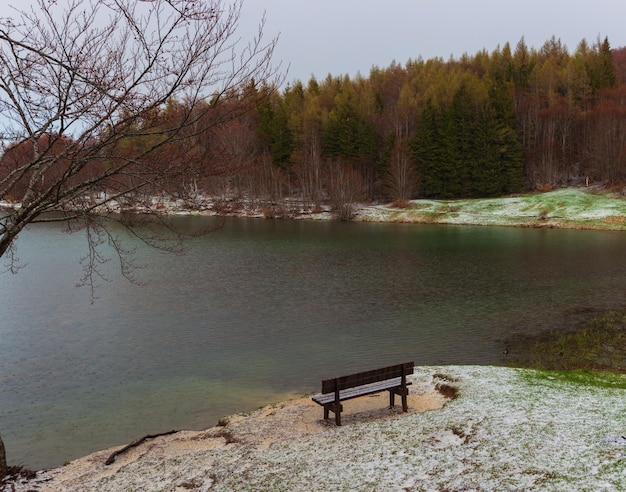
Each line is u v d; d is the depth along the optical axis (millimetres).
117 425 12945
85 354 18469
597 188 80250
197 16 8156
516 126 99625
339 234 58344
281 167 96500
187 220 75062
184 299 26750
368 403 12859
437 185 88062
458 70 128750
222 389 15203
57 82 8500
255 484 8508
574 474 7664
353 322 22359
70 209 10031
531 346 18812
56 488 9328
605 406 10844
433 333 20672
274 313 23891
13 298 27031
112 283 30969
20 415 13664
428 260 39250
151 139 9914
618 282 30234
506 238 53188
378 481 8133
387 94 131125
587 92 106625
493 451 8789
